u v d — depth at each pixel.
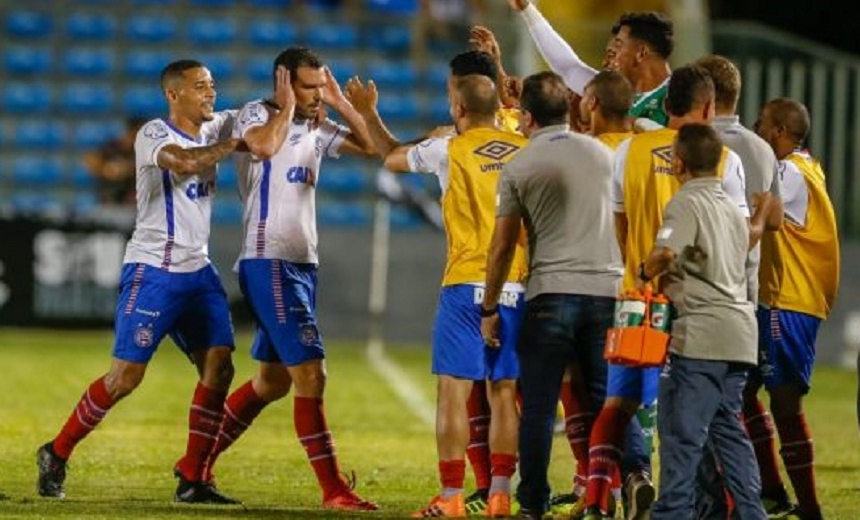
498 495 28.08
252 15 82.00
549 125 27.22
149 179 29.83
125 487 31.62
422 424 43.56
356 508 29.48
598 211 27.03
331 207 75.00
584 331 27.16
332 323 66.69
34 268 65.44
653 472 36.00
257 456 36.47
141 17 81.94
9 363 55.88
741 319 25.09
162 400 46.66
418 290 66.69
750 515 25.23
